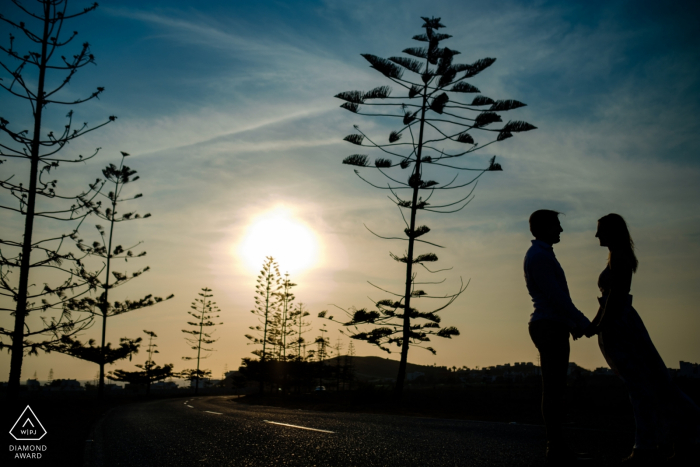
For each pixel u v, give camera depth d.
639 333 3.00
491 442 4.24
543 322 3.13
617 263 3.02
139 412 12.90
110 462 4.36
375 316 18.39
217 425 7.12
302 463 3.64
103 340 31.81
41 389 48.34
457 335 18.20
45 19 11.48
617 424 6.03
